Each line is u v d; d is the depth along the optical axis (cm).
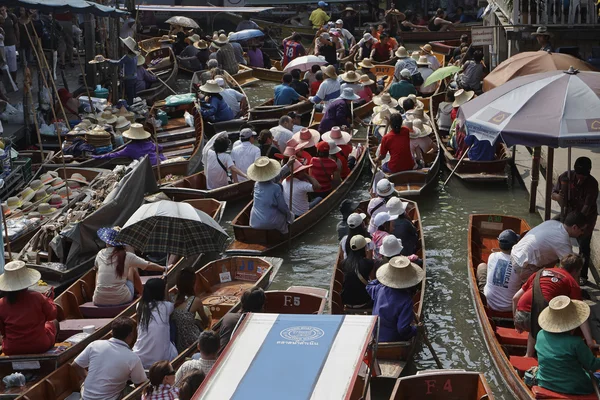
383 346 1005
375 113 2064
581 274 1204
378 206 1305
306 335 706
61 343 1037
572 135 1000
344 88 2189
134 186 1457
